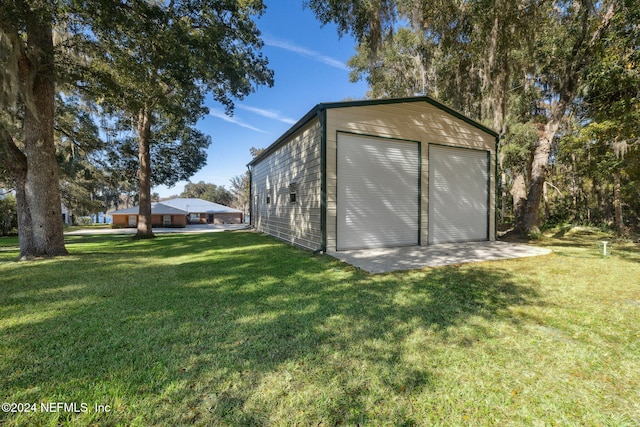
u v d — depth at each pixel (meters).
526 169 13.99
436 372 1.93
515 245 8.09
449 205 8.48
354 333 2.52
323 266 5.33
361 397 1.68
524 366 2.01
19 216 6.65
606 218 17.03
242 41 8.76
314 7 6.74
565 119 11.88
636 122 7.73
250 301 3.39
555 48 9.01
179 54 6.69
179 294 3.68
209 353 2.18
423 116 8.03
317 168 7.18
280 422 1.49
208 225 29.59
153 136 14.56
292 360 2.08
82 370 1.95
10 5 4.70
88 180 21.27
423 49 12.38
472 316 2.91
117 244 10.26
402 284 4.08
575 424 1.49
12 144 6.41
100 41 6.69
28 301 3.42
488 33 7.32
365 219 7.30
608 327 2.66
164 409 1.58
